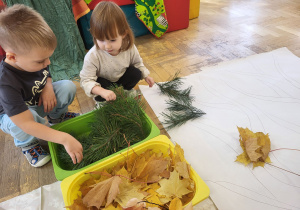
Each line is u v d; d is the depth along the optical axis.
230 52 1.71
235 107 1.21
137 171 0.84
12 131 0.93
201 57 1.68
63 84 1.11
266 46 1.74
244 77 1.41
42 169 1.00
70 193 0.77
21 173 0.99
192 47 1.82
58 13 1.51
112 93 1.03
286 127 1.08
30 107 1.04
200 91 1.34
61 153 0.95
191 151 1.01
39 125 0.85
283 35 1.87
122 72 1.27
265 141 0.97
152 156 0.86
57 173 0.81
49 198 0.88
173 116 1.18
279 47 1.71
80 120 1.07
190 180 0.80
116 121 1.02
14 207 0.86
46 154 1.03
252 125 1.10
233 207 0.81
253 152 0.91
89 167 0.83
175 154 0.86
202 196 0.73
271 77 1.39
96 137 0.99
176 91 1.30
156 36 1.96
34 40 0.75
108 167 0.86
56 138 0.84
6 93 0.82
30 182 0.96
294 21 2.07
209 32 2.03
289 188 0.85
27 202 0.87
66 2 1.53
